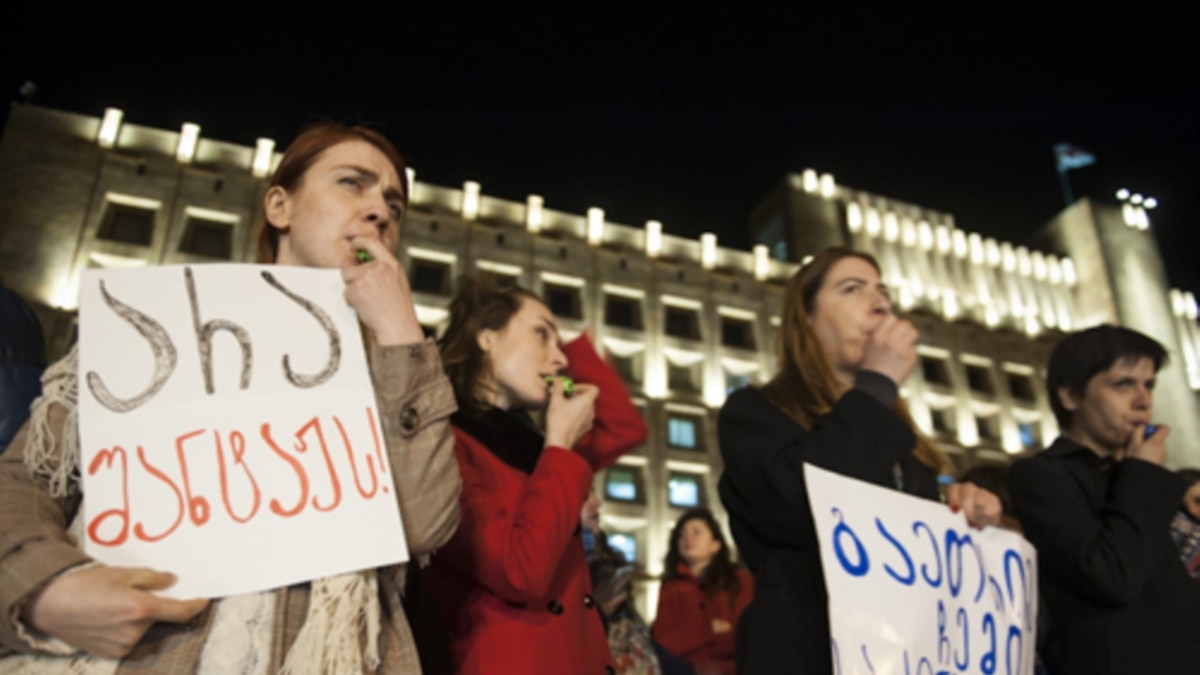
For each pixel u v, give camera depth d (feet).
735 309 118.73
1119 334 10.12
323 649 4.51
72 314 88.94
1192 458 123.85
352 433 5.11
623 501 99.86
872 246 131.23
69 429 4.79
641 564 97.25
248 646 4.49
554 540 6.55
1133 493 8.74
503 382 8.27
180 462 4.69
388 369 5.31
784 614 7.23
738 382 115.14
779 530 7.51
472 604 6.78
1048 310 137.28
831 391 8.75
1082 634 8.58
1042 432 126.52
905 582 6.91
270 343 5.18
